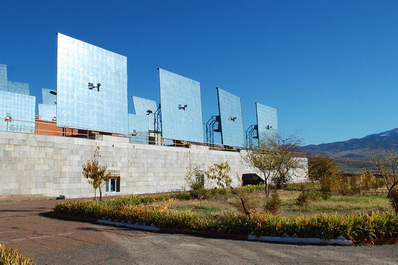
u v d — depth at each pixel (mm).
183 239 10477
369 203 19828
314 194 22344
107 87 29344
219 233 11008
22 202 20844
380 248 9414
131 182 29953
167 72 36031
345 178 34719
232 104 46594
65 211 15469
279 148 30172
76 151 25719
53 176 24094
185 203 20859
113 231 11781
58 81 25125
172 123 35312
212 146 43594
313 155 38219
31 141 23156
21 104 31938
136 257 8133
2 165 21594
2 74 36781
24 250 8688
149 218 12320
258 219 10961
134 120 42688
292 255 8531
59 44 25641
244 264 7609
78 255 8258
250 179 41312
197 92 40812
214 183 39656
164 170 33500
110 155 28344
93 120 27500
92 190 26469
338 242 9883
